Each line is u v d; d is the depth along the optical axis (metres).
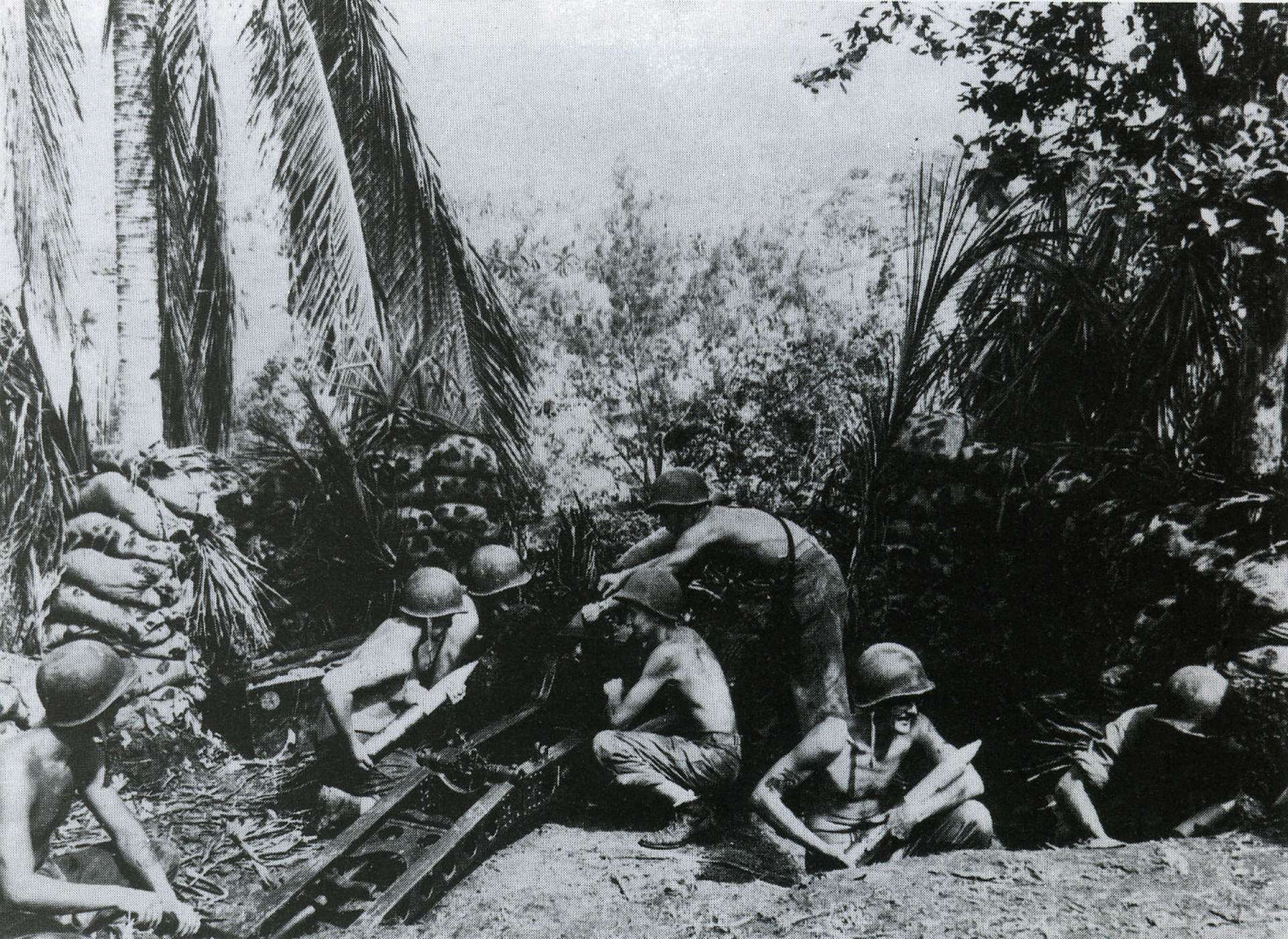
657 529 5.27
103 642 4.76
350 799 4.10
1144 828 3.94
